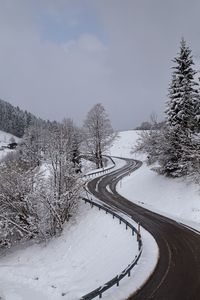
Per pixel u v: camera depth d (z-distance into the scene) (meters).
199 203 33.47
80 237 30.55
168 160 41.00
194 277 18.39
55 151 35.00
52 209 32.72
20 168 35.59
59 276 23.94
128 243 25.39
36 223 32.66
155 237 26.20
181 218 32.62
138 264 20.36
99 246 27.41
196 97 38.78
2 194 34.06
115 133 76.50
